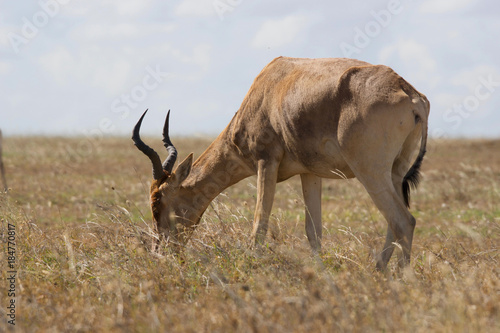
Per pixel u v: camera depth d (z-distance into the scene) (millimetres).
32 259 13125
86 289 10844
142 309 9578
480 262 12633
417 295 9688
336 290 9562
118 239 14273
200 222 15547
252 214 19500
